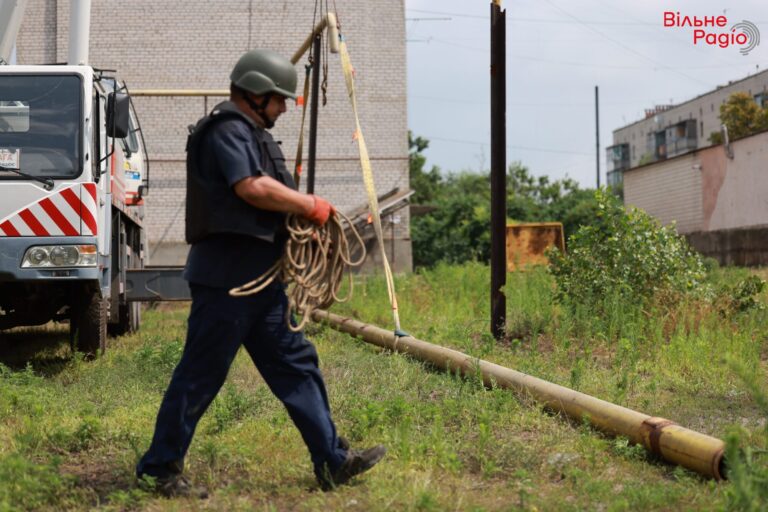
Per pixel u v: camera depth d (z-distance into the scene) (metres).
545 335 10.65
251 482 4.76
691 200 39.09
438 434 5.49
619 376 7.95
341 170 27.77
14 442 5.59
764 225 33.38
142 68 27.67
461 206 40.28
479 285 16.16
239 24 27.83
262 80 4.39
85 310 9.38
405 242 27.67
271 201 4.27
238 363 8.88
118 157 10.68
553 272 11.72
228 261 4.35
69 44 11.73
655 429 5.33
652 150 99.56
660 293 10.90
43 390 7.17
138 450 5.28
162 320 15.16
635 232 11.36
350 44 27.84
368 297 15.79
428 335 11.11
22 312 9.70
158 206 27.42
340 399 6.86
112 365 8.94
